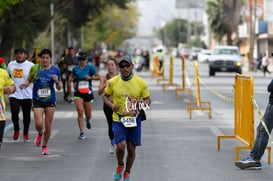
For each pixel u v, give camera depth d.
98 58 97.12
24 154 22.11
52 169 19.33
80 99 25.48
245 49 172.25
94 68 25.48
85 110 25.80
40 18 49.84
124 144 16.81
